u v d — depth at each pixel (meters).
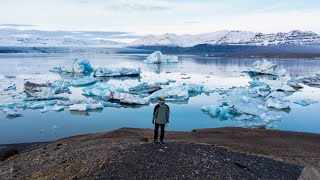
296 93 49.12
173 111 34.47
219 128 23.77
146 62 120.88
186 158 10.66
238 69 95.31
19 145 20.06
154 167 9.94
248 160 11.65
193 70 90.25
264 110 34.19
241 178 9.87
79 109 33.53
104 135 20.70
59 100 38.72
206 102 40.09
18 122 28.52
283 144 19.06
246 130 23.05
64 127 26.92
